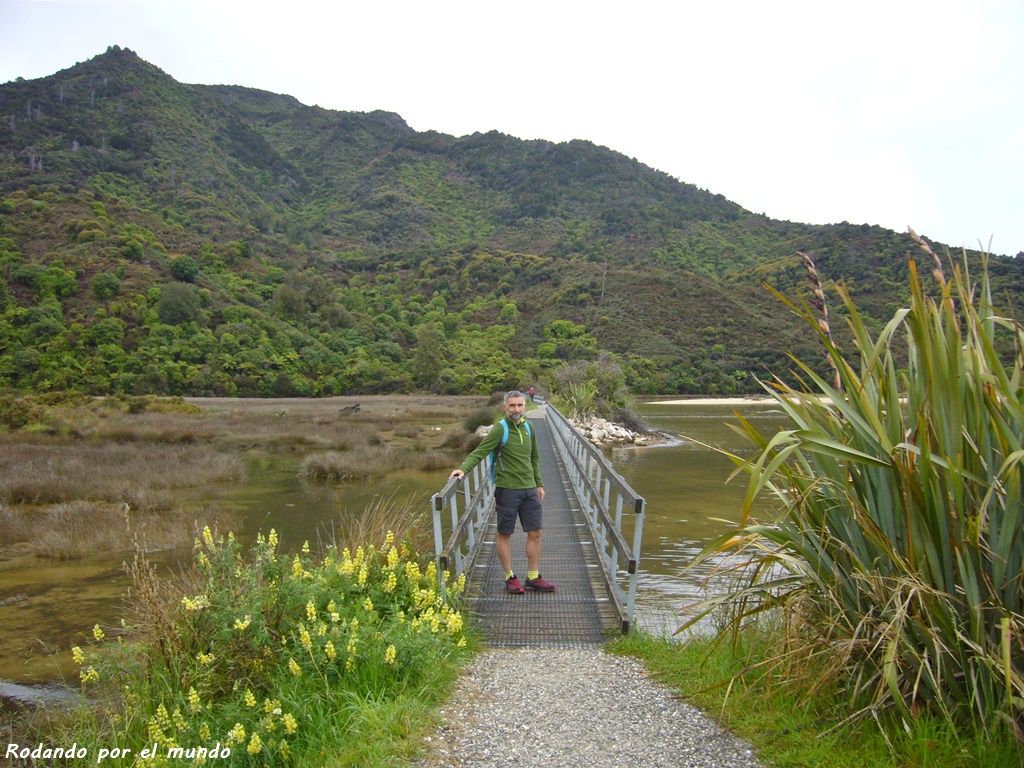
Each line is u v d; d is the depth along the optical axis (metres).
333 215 194.50
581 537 8.25
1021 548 3.04
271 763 3.37
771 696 3.59
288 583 4.43
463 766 3.07
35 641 6.94
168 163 160.62
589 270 113.81
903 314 3.17
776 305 99.00
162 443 25.97
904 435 3.37
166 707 3.92
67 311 62.25
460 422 37.78
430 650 4.11
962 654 3.06
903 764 2.87
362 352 76.31
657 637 5.45
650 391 76.00
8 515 11.91
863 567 3.29
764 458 3.07
